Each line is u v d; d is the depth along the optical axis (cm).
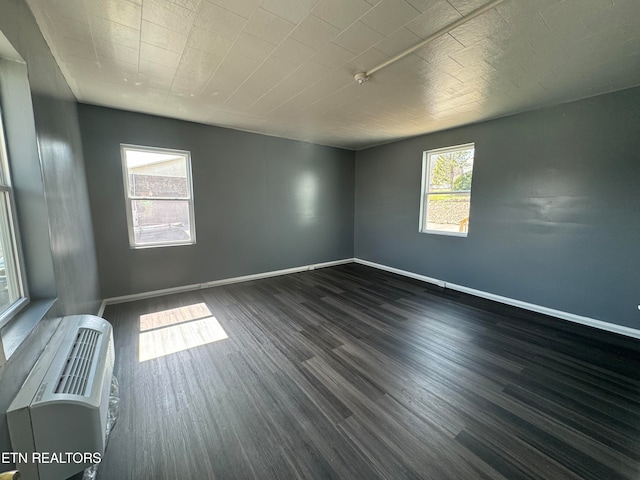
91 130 317
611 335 272
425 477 129
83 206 273
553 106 304
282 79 246
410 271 489
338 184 567
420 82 250
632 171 259
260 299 373
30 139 144
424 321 306
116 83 254
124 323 293
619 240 270
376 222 550
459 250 411
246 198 446
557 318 313
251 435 153
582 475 131
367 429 158
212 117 361
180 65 220
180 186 389
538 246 326
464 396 186
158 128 358
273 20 166
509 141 344
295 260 521
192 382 198
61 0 146
